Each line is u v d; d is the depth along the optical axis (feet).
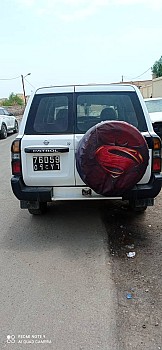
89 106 15.74
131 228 16.40
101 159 13.28
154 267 12.64
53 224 17.28
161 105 42.22
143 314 9.96
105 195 14.08
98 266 12.82
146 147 13.47
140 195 14.73
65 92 15.96
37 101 15.80
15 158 15.06
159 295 10.87
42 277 12.16
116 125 13.23
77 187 15.05
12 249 14.52
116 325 9.50
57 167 14.93
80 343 8.86
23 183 15.24
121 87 16.17
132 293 11.02
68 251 14.16
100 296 10.89
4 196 22.75
